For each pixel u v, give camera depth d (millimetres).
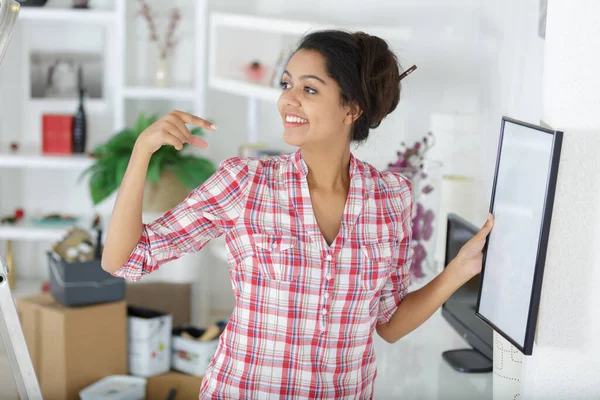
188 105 4875
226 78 4254
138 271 1608
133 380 3246
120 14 4453
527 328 1581
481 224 3287
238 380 1643
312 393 1641
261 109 4676
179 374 3330
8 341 1736
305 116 1623
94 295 3258
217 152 4754
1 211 4988
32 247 5059
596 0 1610
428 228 2912
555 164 1505
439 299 1826
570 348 1698
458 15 3668
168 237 1623
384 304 1846
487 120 3320
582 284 1678
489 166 3246
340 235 1660
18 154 4570
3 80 4906
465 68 3643
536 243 1556
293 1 4430
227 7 4582
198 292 4371
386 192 1749
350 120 1690
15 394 3256
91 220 4875
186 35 4910
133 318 3324
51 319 3195
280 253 1612
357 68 1641
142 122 4172
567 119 1643
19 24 4891
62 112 4973
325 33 1658
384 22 4016
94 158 4551
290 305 1618
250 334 1635
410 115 3771
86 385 3229
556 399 1713
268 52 4402
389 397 2357
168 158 4188
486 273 1829
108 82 4965
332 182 1697
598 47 1620
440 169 2980
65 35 4918
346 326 1656
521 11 2924
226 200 1639
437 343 2879
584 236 1663
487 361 2648
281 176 1672
